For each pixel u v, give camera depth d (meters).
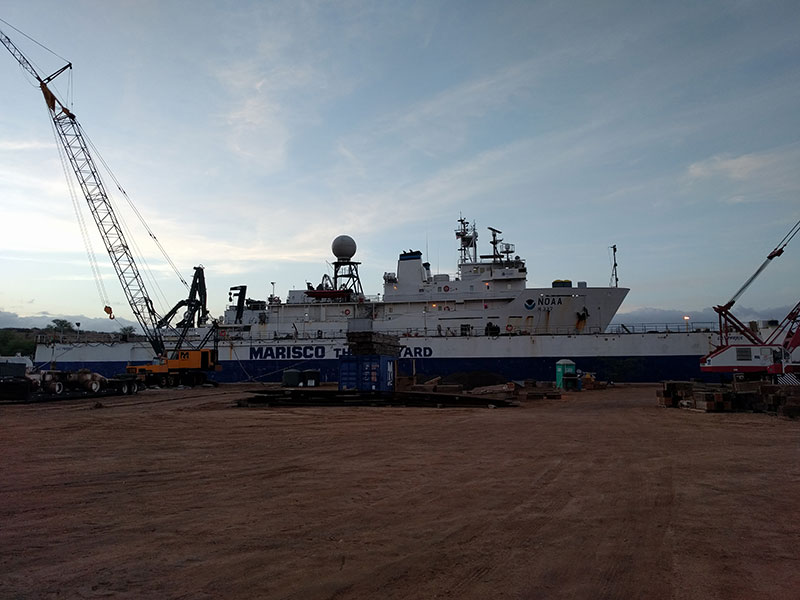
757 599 5.09
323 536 7.04
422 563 6.02
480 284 59.88
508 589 5.30
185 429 20.53
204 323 73.00
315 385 51.84
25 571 5.84
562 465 12.26
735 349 38.38
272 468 12.21
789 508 8.48
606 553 6.38
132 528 7.49
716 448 14.80
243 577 5.60
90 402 35.66
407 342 57.62
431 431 19.17
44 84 55.56
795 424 20.66
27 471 12.09
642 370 53.41
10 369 35.53
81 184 58.47
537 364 55.06
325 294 65.62
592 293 56.88
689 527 7.45
